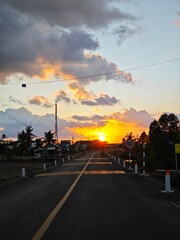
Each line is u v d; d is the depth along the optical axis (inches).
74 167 1770.4
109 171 1408.7
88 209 515.5
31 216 468.8
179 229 381.4
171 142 2847.0
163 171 1551.4
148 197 645.9
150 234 359.9
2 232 378.6
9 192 789.2
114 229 383.6
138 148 1535.4
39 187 872.3
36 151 4547.2
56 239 343.9
